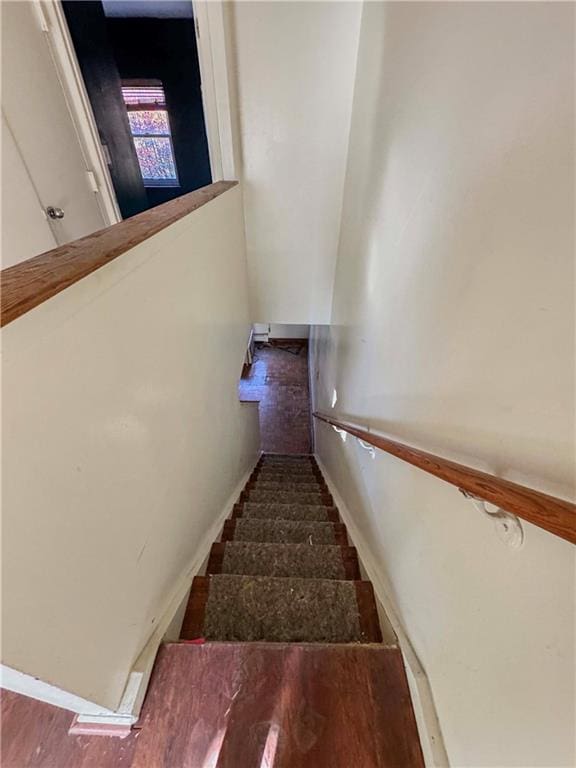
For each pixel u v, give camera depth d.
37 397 0.56
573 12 0.45
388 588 1.30
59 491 0.62
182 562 1.36
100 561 0.77
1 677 0.57
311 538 1.98
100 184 2.38
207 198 1.61
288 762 0.89
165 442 1.16
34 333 0.55
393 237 1.35
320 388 4.37
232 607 1.33
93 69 2.22
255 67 2.16
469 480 0.62
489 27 0.66
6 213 1.68
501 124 0.63
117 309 0.82
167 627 1.13
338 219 2.80
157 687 0.99
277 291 3.21
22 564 0.54
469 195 0.75
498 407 0.63
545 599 0.52
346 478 2.35
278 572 1.63
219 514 2.05
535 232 0.53
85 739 0.91
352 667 1.04
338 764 0.89
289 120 2.35
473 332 0.73
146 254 0.97
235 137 2.36
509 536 0.59
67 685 0.67
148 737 0.91
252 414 3.78
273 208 2.74
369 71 1.80
